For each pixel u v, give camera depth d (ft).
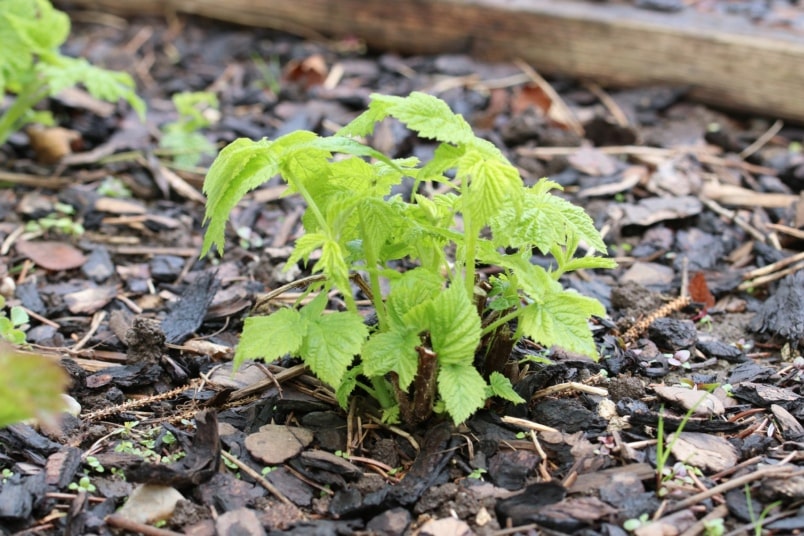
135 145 6.60
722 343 5.52
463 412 4.84
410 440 5.08
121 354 5.46
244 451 5.07
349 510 4.89
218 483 4.96
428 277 4.94
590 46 7.00
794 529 4.83
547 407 5.17
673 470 4.99
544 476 4.99
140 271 5.89
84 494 4.91
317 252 5.87
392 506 4.91
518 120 6.61
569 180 6.33
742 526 4.84
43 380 4.62
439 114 4.81
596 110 6.86
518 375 5.22
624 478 4.96
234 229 6.11
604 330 5.54
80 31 7.72
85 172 6.44
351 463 5.02
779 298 5.62
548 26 7.05
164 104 7.05
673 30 6.84
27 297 5.70
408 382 4.85
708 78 6.84
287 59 7.40
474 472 4.99
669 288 5.81
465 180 4.89
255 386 5.28
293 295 5.71
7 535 4.84
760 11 7.12
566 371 5.30
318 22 7.50
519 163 6.44
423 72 7.17
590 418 5.13
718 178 6.38
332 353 4.86
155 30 7.70
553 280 5.02
